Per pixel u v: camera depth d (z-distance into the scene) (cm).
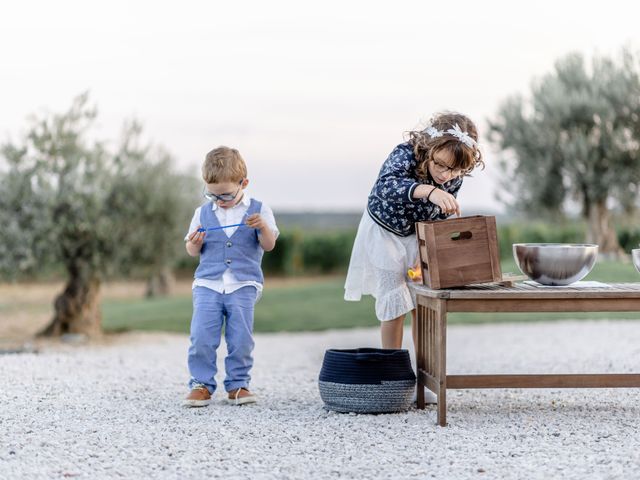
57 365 594
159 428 379
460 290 375
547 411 419
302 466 316
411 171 418
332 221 3028
